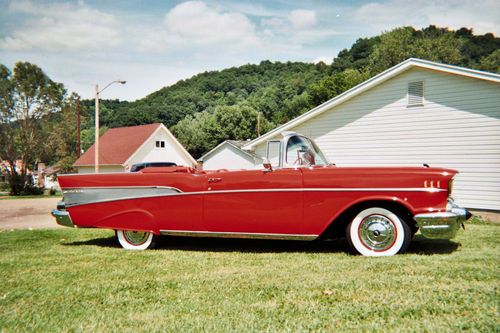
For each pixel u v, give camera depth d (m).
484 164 11.68
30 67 34.88
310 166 5.53
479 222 9.19
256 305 3.18
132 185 5.63
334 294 3.37
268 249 5.54
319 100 49.81
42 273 4.39
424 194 4.60
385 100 13.57
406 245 4.77
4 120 34.19
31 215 13.57
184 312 3.09
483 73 11.35
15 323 2.98
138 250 5.73
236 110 57.53
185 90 92.81
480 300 3.10
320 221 4.90
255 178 5.11
